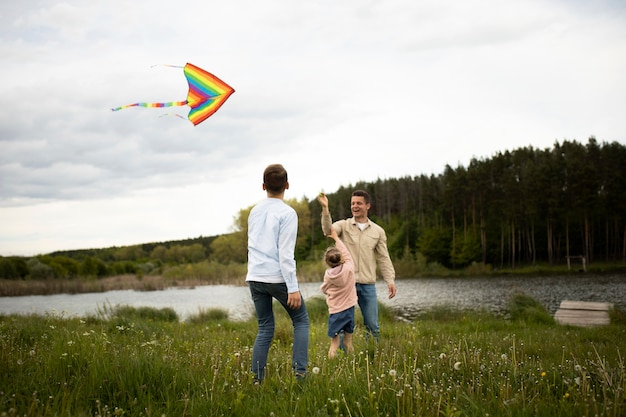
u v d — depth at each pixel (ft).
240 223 273.95
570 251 226.38
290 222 13.05
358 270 20.81
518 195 221.87
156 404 9.73
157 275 248.11
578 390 10.08
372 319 20.90
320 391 10.31
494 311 61.77
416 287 129.39
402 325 33.94
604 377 10.77
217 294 136.67
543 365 13.87
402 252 259.19
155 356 12.78
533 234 219.61
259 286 12.96
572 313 47.52
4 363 11.82
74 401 9.48
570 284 119.96
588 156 214.07
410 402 9.29
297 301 12.78
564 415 8.87
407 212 288.10
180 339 22.70
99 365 11.47
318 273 173.99
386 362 13.47
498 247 231.09
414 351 15.23
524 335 26.73
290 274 12.71
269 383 11.52
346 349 17.93
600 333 27.09
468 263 229.45
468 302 79.36
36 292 176.96
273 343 22.03
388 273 21.42
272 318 13.41
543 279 146.10
